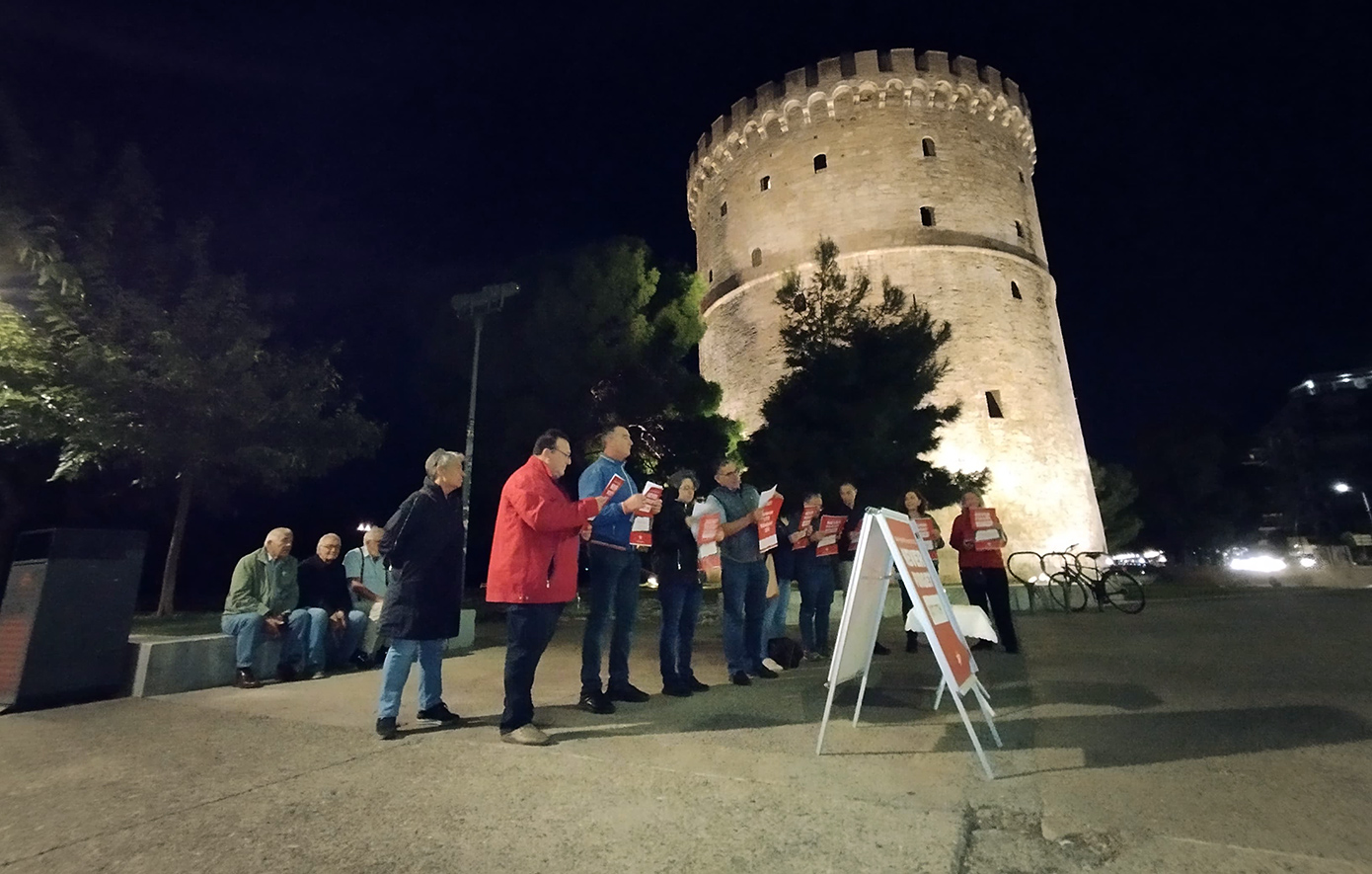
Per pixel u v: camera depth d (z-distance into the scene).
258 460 12.59
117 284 11.84
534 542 4.93
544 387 19.27
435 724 5.29
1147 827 3.08
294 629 7.53
